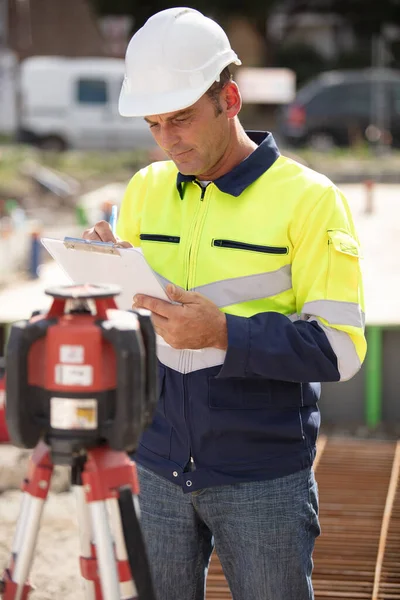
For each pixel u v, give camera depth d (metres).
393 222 15.07
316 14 41.00
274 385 3.00
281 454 3.00
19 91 26.42
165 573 3.11
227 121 2.97
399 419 7.55
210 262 3.02
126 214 3.36
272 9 36.84
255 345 2.80
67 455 2.25
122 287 2.87
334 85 25.89
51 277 11.36
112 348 2.22
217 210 3.04
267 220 2.98
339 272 2.90
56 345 2.20
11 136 26.84
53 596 4.64
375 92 25.77
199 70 2.85
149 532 3.11
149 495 3.12
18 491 6.03
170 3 35.69
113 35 36.16
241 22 38.00
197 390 2.99
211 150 2.95
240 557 3.01
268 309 2.99
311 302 2.90
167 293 2.78
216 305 2.99
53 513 5.61
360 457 6.56
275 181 3.01
